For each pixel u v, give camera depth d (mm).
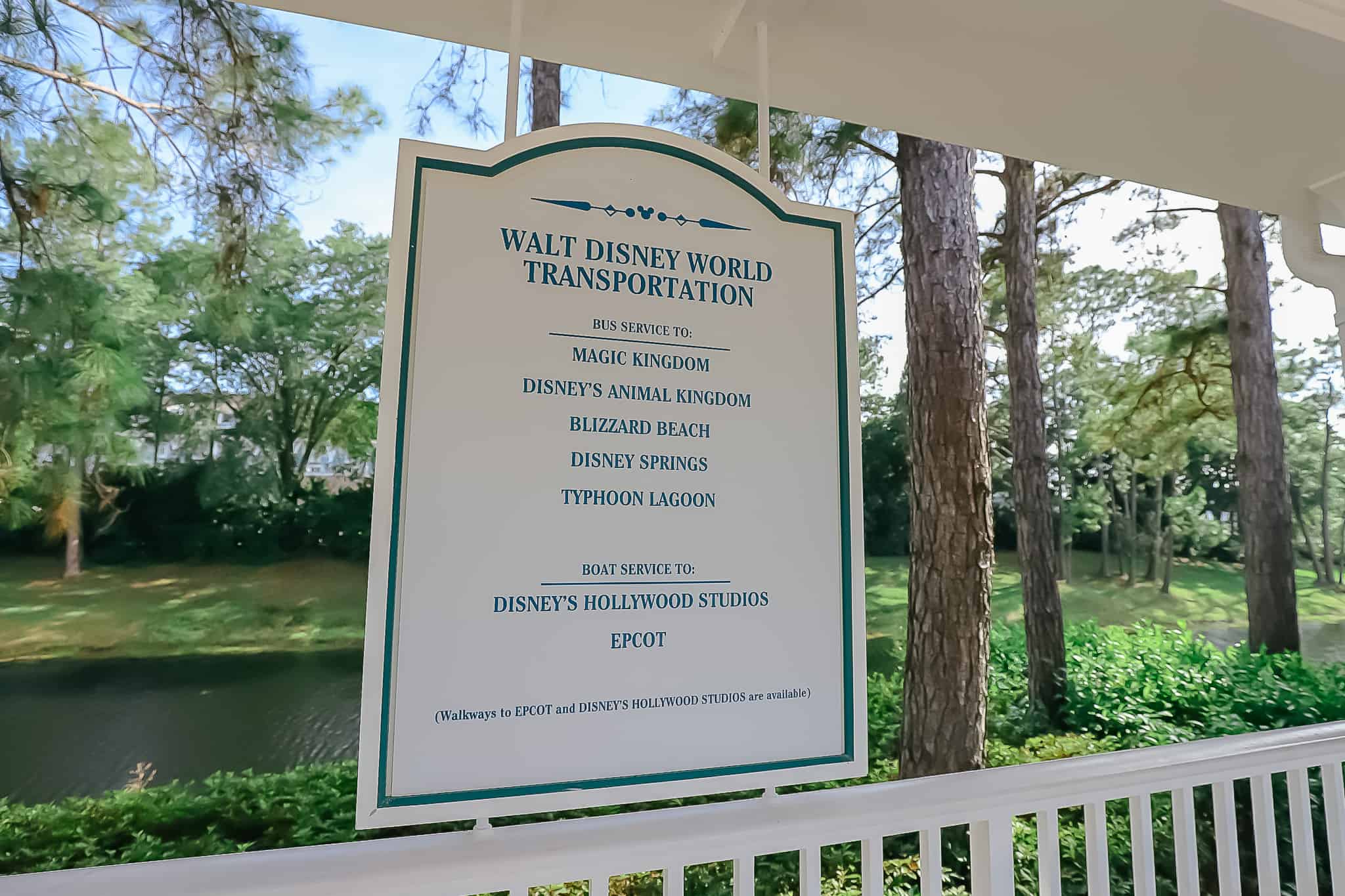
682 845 1391
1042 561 7926
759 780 1445
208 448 8453
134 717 7219
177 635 7949
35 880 1176
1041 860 1694
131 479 7965
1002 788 1644
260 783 6676
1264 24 1752
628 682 1396
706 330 1530
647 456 1459
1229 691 7230
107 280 7727
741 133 7793
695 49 1959
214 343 8359
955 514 5973
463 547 1340
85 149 7336
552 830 1363
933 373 6090
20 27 6801
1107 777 1748
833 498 1562
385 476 1316
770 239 1601
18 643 7520
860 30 1847
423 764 1281
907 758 6012
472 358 1388
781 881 5617
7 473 7223
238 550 8445
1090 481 10438
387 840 1322
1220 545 9883
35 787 6527
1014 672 8430
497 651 1336
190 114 7402
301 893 1201
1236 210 8586
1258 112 2146
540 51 1965
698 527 1472
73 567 7855
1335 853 2008
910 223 6297
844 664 1522
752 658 1471
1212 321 9430
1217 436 9711
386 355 1346
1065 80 2041
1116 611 9711
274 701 7586
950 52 1941
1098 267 10055
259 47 7562
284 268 8711
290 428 8781
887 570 10109
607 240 1492
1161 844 5762
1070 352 10312
